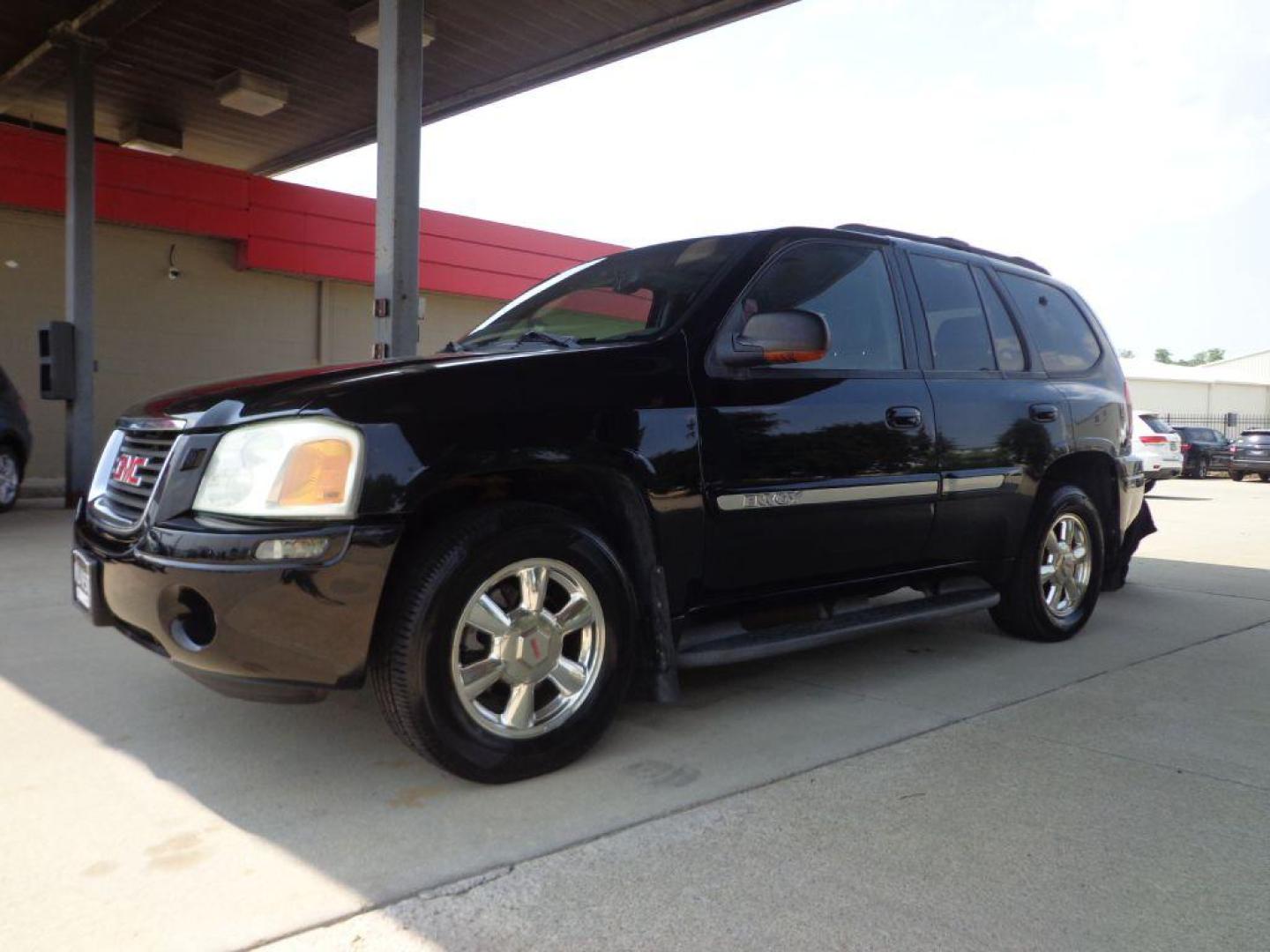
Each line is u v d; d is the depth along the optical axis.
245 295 13.62
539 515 2.83
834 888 2.26
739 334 3.41
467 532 2.69
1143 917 2.15
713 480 3.20
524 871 2.32
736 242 3.71
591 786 2.84
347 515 2.54
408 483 2.59
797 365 3.57
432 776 2.89
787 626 3.60
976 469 4.12
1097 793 2.84
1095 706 3.71
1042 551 4.62
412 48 7.45
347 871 2.31
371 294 14.95
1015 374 4.52
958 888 2.27
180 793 2.75
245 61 11.20
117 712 3.43
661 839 2.50
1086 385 4.90
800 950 2.00
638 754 3.11
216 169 12.70
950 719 3.52
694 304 3.40
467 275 15.23
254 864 2.34
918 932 2.07
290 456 2.57
